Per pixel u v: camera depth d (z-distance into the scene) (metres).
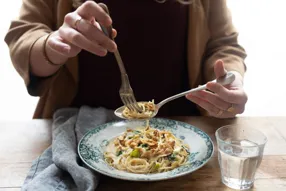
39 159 0.87
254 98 2.40
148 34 1.32
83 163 0.86
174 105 1.41
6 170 0.84
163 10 1.30
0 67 2.44
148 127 1.01
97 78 1.34
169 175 0.77
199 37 1.37
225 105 1.01
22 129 1.07
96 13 0.83
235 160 0.76
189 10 1.33
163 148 0.88
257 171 0.84
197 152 0.89
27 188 0.74
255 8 2.62
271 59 2.64
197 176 0.82
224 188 0.77
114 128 1.01
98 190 0.76
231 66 1.22
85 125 1.04
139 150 0.87
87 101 1.36
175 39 1.35
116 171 0.80
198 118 1.16
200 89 0.98
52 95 1.33
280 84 2.49
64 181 0.79
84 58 1.32
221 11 1.40
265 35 2.61
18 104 2.29
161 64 1.36
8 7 2.34
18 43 1.12
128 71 1.35
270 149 0.95
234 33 1.41
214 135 1.03
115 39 1.32
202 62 1.41
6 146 0.96
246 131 0.87
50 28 1.30
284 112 2.27
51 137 1.02
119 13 1.29
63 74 1.31
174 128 1.02
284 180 0.80
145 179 0.74
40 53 1.05
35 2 1.26
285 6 2.61
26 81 1.12
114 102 1.37
